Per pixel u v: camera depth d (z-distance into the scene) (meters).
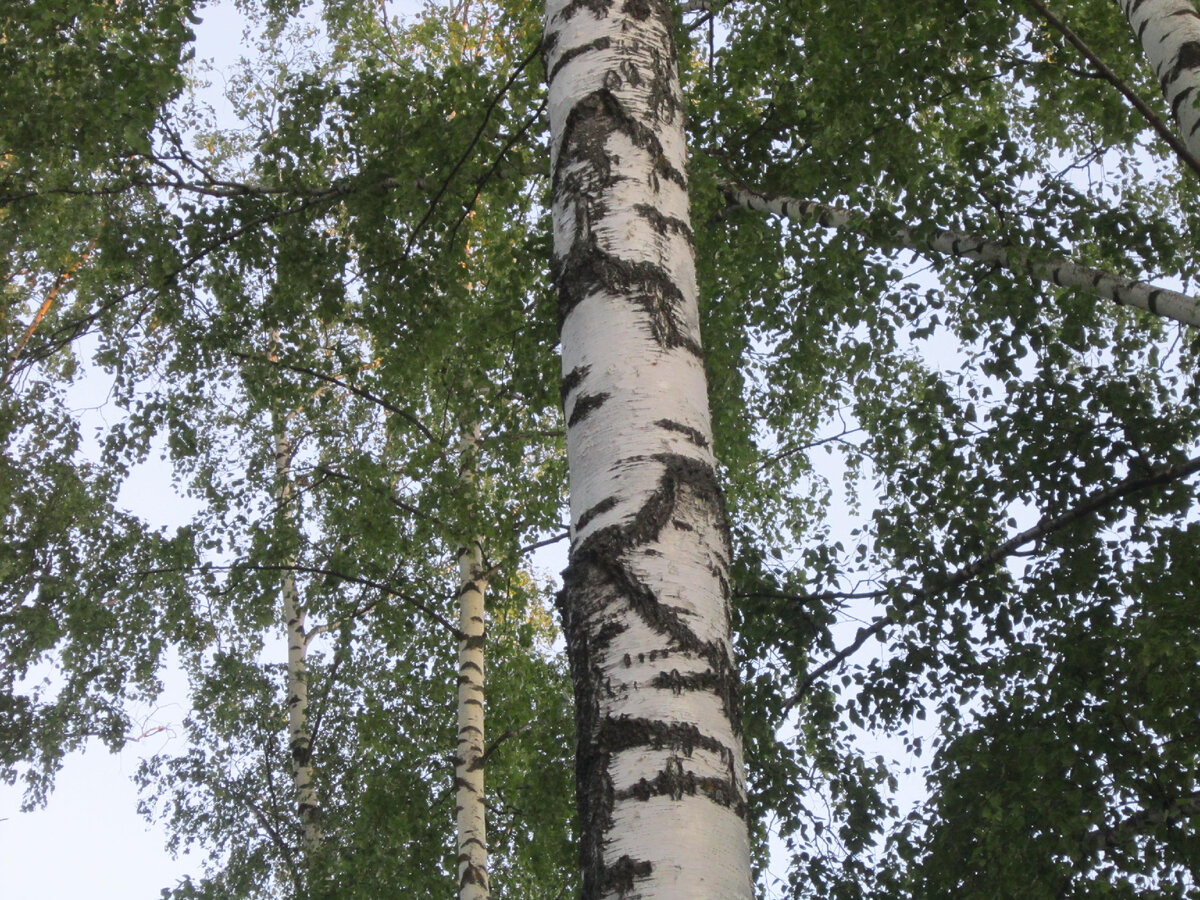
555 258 2.65
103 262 6.27
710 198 5.79
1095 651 5.32
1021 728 5.48
